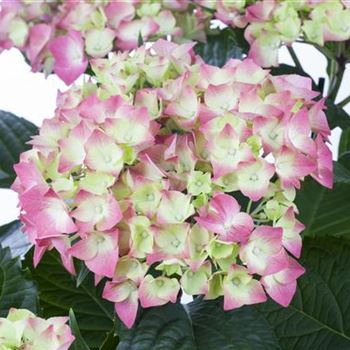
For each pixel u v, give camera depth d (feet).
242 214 2.04
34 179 2.17
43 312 2.64
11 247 2.77
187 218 2.10
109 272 2.05
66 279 2.66
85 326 2.67
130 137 2.12
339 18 2.91
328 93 3.15
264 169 2.09
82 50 2.97
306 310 2.60
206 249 2.04
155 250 2.05
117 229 2.06
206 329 2.28
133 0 3.03
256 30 3.00
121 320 2.25
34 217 2.12
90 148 2.09
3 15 3.18
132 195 2.08
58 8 3.14
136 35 3.01
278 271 2.06
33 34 3.14
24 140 3.03
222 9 3.07
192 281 2.08
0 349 1.97
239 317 2.30
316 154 2.14
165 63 2.33
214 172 2.07
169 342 2.22
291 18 2.93
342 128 3.08
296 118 2.13
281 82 2.27
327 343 2.59
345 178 2.54
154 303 2.08
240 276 2.09
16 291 2.31
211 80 2.28
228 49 3.23
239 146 2.10
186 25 3.20
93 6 3.01
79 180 2.13
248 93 2.15
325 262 2.60
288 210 2.12
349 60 3.07
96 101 2.21
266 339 2.26
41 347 1.96
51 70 3.17
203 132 2.12
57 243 2.13
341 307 2.58
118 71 2.33
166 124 2.23
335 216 2.73
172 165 2.14
